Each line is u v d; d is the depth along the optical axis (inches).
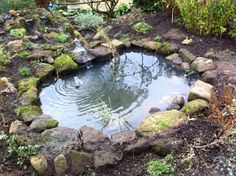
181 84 84.4
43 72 87.0
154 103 78.0
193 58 89.4
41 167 60.4
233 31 95.7
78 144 64.4
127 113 75.4
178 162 60.7
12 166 62.8
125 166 61.3
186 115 69.8
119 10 122.7
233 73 82.4
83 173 60.6
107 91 83.2
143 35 103.3
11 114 73.5
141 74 89.4
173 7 106.6
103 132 70.4
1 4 118.5
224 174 58.4
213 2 95.7
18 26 107.4
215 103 68.8
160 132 65.9
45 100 81.2
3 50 94.8
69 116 75.4
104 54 94.0
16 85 83.0
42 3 123.9
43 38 102.3
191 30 101.2
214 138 64.0
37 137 66.2
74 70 90.1
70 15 123.0
